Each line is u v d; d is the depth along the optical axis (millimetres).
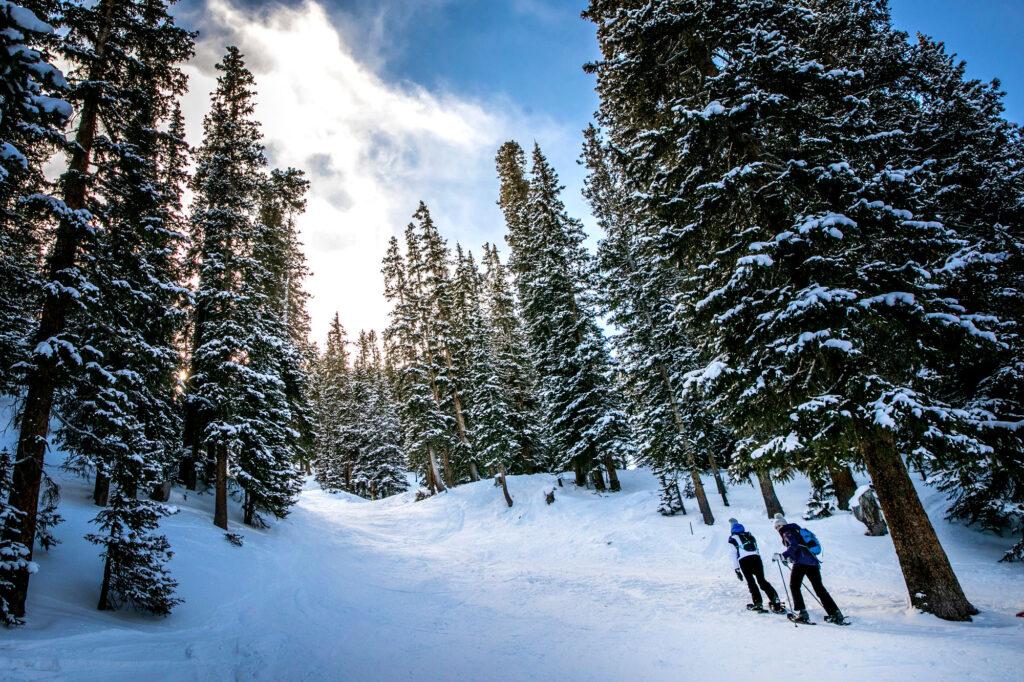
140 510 9117
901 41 14062
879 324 7875
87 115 10031
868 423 7582
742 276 8727
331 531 23953
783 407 8898
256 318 18469
